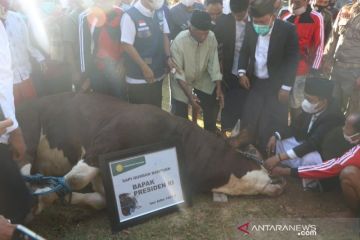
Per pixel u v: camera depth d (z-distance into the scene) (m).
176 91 5.16
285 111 4.91
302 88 5.30
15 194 2.88
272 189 4.11
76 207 4.00
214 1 5.54
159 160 3.87
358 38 5.45
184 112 5.27
